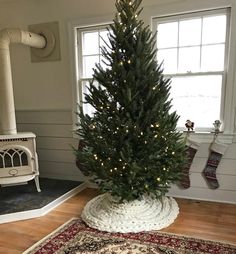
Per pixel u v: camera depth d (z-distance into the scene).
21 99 3.85
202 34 2.88
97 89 2.48
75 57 3.41
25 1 3.54
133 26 2.33
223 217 2.59
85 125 2.54
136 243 2.14
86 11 3.27
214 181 2.94
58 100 3.63
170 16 2.94
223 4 2.67
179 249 2.04
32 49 3.63
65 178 3.77
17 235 2.33
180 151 2.52
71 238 2.24
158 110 2.32
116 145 2.39
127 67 2.34
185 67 3.00
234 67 2.73
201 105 3.02
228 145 2.86
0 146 2.96
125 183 2.40
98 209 2.69
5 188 3.38
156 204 2.75
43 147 3.82
